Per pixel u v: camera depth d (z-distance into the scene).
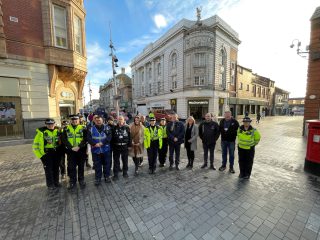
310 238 2.42
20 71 8.29
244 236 2.47
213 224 2.73
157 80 29.08
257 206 3.19
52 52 8.88
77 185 4.18
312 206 3.16
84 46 10.73
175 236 2.49
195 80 21.58
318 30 10.05
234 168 5.27
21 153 6.98
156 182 4.29
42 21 8.70
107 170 4.30
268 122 22.34
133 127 4.87
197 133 5.24
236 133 4.79
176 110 24.00
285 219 2.82
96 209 3.17
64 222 2.81
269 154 6.70
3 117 8.14
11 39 7.99
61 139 4.08
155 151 4.86
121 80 47.19
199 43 20.64
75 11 9.73
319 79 10.17
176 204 3.30
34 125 8.83
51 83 9.15
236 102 25.73
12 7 7.93
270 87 39.94
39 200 3.49
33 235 2.53
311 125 4.66
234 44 24.95
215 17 21.00
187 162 5.93
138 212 3.06
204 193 3.70
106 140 4.15
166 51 25.52
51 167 3.99
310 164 4.71
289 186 3.96
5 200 3.49
